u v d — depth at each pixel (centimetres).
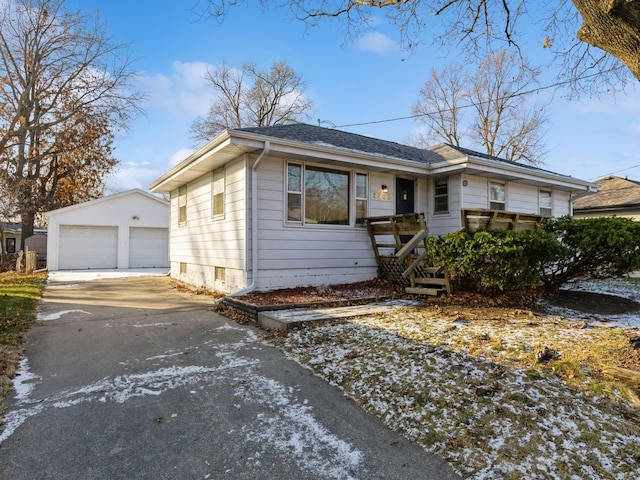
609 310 647
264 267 799
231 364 417
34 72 1942
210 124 3056
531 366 349
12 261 1983
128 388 353
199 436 270
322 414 303
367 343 450
